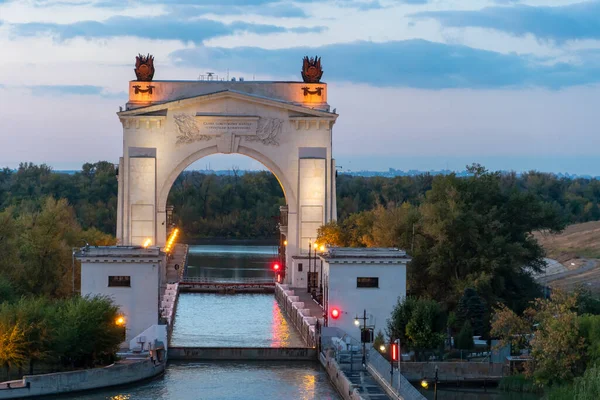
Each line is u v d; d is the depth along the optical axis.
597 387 168.25
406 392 188.00
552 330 197.75
